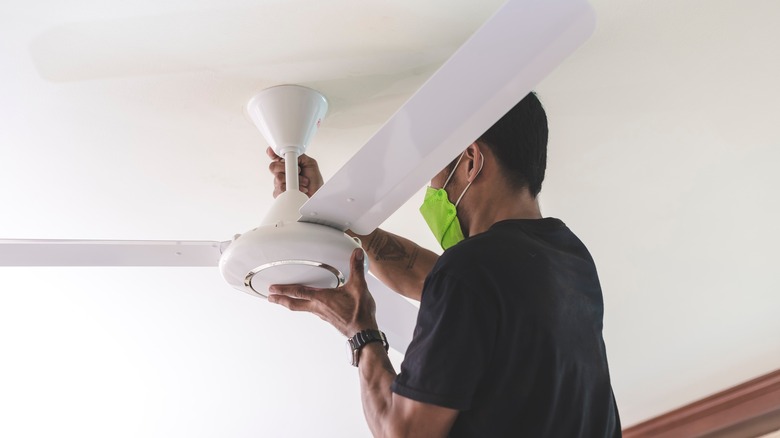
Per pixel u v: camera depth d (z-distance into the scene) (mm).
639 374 2746
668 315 2426
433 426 1121
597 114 1716
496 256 1188
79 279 2145
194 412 2752
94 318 2307
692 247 2135
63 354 2436
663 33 1502
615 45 1526
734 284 2281
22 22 1346
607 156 1837
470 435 1165
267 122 1574
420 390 1116
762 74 1615
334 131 1711
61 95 1545
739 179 1899
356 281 1360
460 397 1111
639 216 2031
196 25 1378
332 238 1362
